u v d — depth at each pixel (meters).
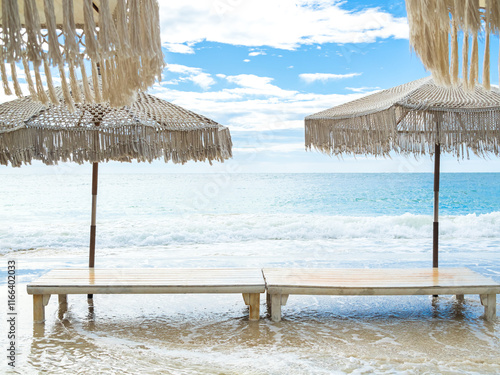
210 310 4.52
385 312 4.45
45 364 3.10
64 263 8.17
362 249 9.95
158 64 1.30
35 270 7.03
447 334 3.76
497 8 1.17
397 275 4.33
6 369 3.00
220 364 3.12
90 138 3.48
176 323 4.09
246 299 4.13
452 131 3.84
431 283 4.00
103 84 1.39
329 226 12.74
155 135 3.55
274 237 12.55
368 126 3.89
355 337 3.70
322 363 3.14
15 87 1.20
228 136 4.09
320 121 4.30
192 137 3.66
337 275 4.34
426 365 3.11
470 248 9.83
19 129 3.30
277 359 3.21
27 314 4.30
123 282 3.95
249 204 20.27
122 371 3.00
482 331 3.84
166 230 12.36
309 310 4.53
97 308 4.55
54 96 1.24
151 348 3.44
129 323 4.07
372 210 20.86
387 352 3.35
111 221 14.77
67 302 4.76
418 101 3.87
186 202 19.83
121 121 3.53
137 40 1.25
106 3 1.22
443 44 1.25
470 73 1.22
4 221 15.84
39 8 2.03
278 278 4.20
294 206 20.73
